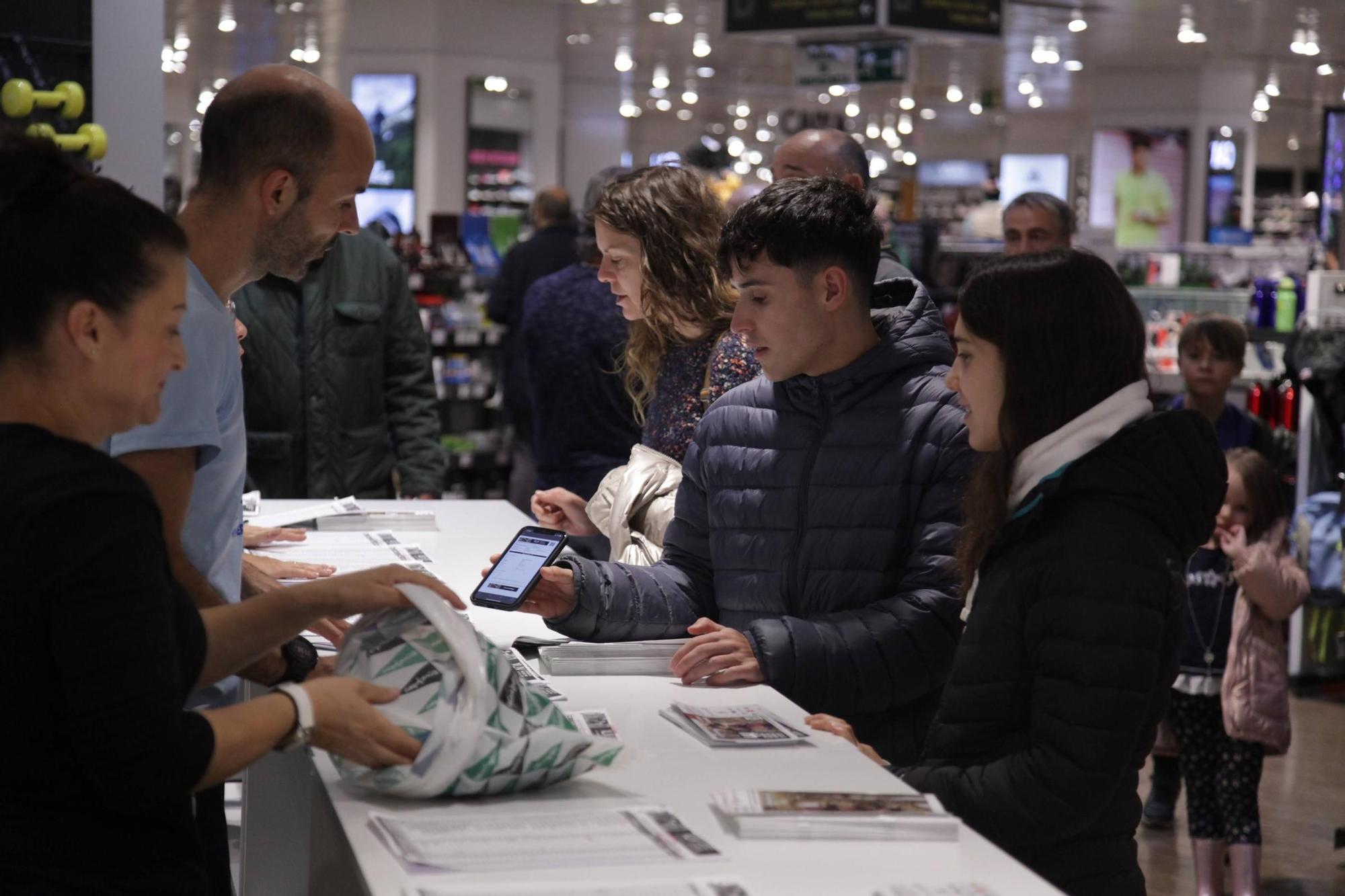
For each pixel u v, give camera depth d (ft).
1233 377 19.08
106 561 4.66
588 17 56.85
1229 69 69.15
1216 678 14.46
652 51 67.21
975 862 4.81
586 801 5.40
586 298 15.12
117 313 4.88
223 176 7.21
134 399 5.04
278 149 7.14
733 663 7.20
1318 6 50.83
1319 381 21.66
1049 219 17.61
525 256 24.88
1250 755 14.25
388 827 5.04
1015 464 6.28
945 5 40.91
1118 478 5.98
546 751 5.41
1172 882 14.97
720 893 4.43
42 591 4.60
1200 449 6.10
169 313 5.04
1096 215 71.31
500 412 30.45
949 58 67.31
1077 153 92.79
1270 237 97.71
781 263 7.80
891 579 7.88
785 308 7.85
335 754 5.31
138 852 4.99
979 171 100.99
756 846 4.92
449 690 5.42
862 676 7.39
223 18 57.52
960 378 6.56
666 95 84.64
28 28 13.29
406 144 54.60
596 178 15.64
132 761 4.69
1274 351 25.94
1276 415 23.11
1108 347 6.22
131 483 4.83
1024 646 6.12
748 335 8.00
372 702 5.41
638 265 9.59
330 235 7.54
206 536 7.41
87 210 4.87
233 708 5.11
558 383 15.25
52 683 4.70
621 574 8.12
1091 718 5.82
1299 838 16.46
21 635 4.64
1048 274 6.28
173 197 61.36
